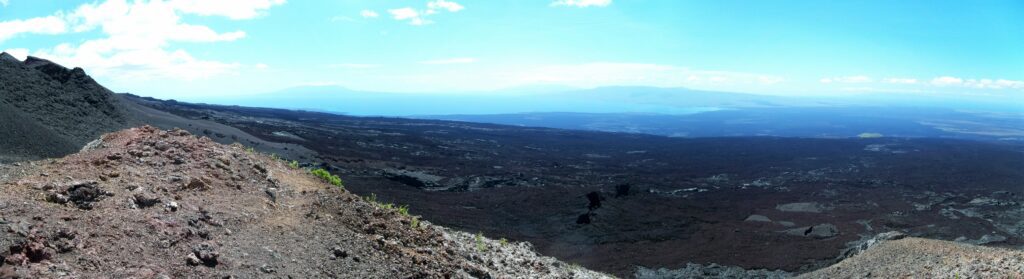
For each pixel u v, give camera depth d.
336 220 11.42
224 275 7.78
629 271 32.91
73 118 43.03
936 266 19.28
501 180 59.38
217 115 90.94
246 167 12.61
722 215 50.66
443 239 13.60
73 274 6.55
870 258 24.14
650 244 39.66
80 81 50.56
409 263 10.80
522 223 42.94
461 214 42.66
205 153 12.40
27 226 6.99
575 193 51.16
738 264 34.31
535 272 15.05
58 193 8.36
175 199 9.66
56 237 7.11
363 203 13.23
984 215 48.91
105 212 8.28
